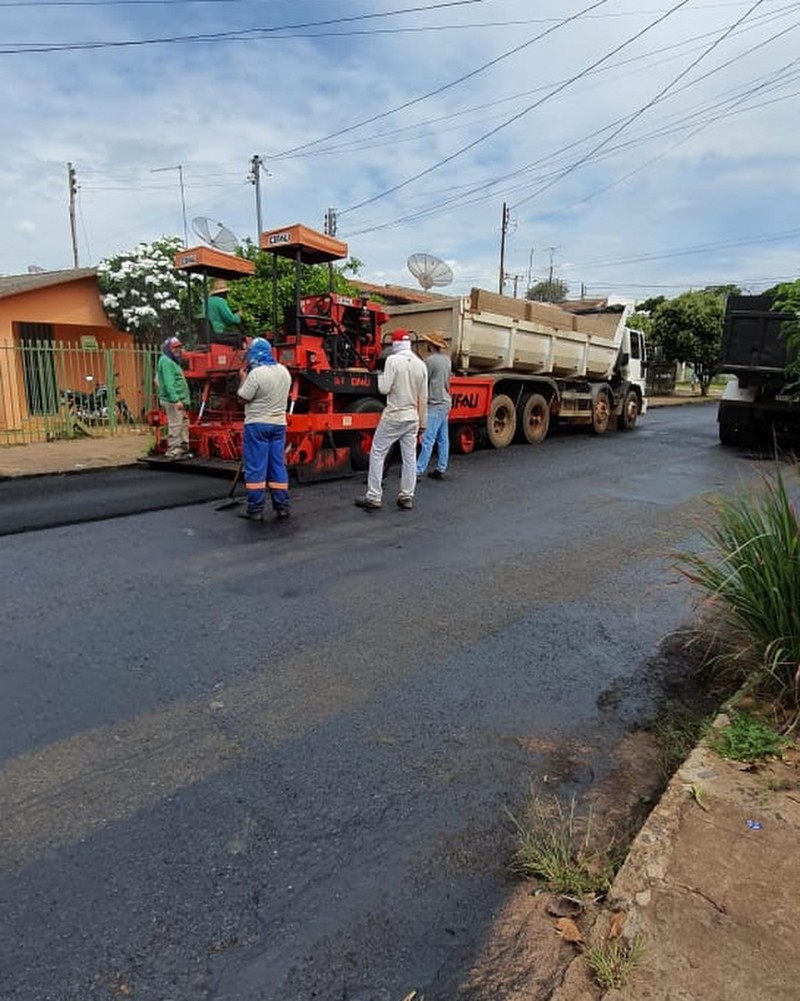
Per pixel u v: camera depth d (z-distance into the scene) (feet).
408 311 38.29
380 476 24.29
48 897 7.34
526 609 15.43
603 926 6.68
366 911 7.23
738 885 7.02
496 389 40.70
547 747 10.23
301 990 6.32
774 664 10.27
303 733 10.44
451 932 6.95
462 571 17.88
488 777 9.50
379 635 13.92
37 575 17.16
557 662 12.93
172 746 10.03
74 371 51.52
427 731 10.57
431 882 7.63
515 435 43.19
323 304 30.73
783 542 10.78
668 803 8.33
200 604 15.37
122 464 32.81
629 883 7.11
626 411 54.03
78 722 10.61
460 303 36.27
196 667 12.42
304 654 13.01
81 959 6.62
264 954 6.71
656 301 127.85
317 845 8.17
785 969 6.04
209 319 32.91
